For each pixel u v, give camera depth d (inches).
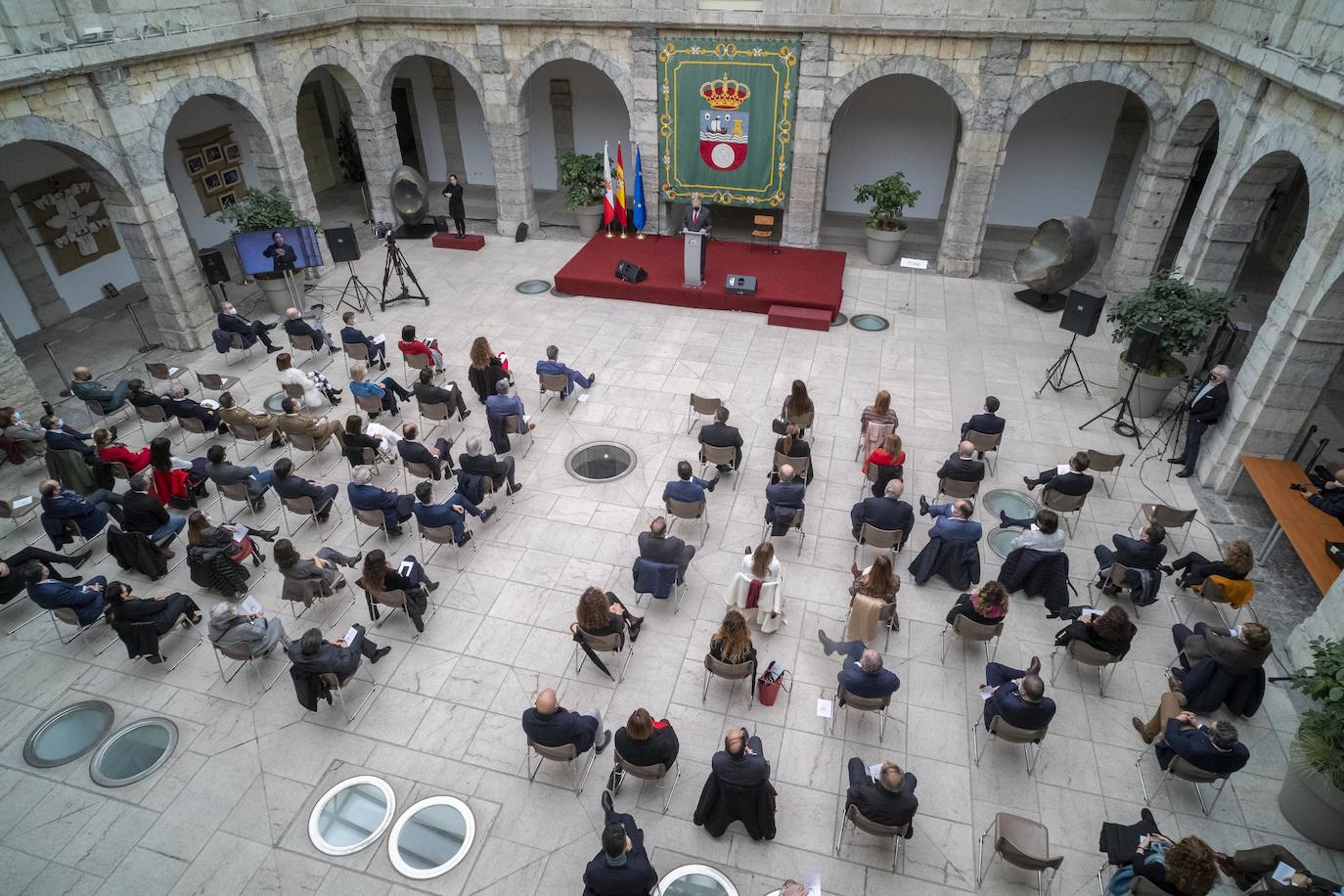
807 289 612.4
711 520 401.4
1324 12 375.9
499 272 684.1
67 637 343.3
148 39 497.0
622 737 256.1
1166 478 432.5
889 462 380.2
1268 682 317.4
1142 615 347.3
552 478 431.2
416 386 443.8
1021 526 382.6
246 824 270.1
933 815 270.5
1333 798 249.8
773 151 661.3
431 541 371.2
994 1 553.6
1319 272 354.9
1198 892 208.7
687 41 633.0
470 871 255.3
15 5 426.9
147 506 360.2
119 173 504.4
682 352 552.1
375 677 321.4
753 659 291.3
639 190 705.0
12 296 591.5
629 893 221.5
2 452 438.6
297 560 325.4
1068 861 256.8
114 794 279.9
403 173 734.5
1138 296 461.4
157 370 486.3
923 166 760.3
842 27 588.1
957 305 617.6
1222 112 489.4
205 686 320.2
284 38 617.3
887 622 332.8
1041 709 263.6
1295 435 390.9
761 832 257.3
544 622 345.4
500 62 675.4
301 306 619.2
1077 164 732.0
